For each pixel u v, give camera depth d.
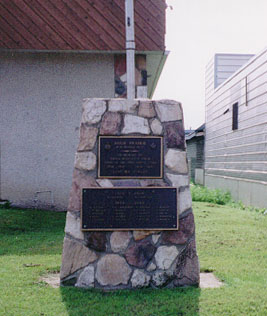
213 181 16.44
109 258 4.30
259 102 10.80
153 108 4.44
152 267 4.31
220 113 15.23
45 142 9.12
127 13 6.78
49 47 8.68
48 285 4.29
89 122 4.39
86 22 8.80
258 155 10.91
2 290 4.07
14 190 9.08
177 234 4.37
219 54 16.34
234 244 6.37
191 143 22.69
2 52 9.02
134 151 4.39
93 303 3.82
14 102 9.06
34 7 8.74
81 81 9.11
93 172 4.36
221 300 3.86
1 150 9.06
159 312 3.62
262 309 3.66
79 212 4.33
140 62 8.99
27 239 6.43
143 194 4.36
